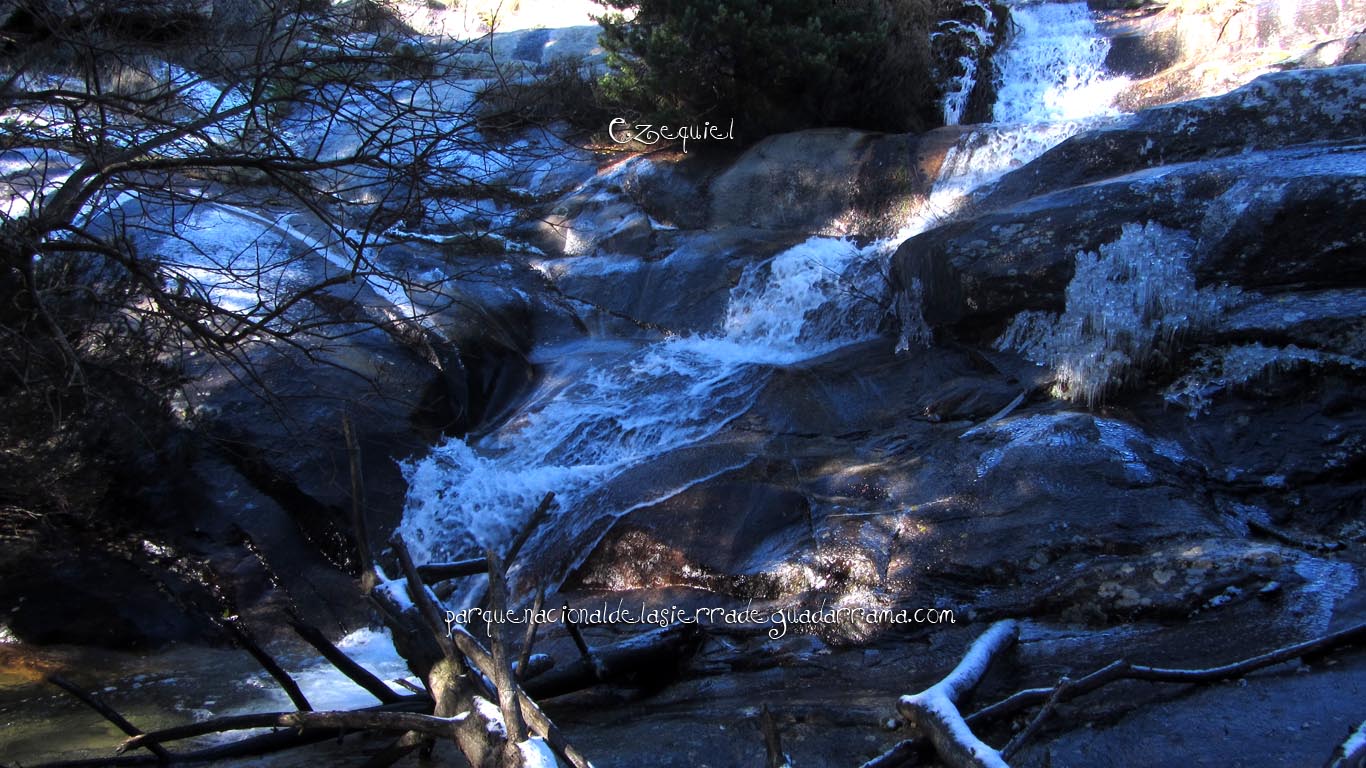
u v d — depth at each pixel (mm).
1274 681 4348
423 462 8320
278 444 7832
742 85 12438
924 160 10977
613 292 11047
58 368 5773
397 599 4723
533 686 4988
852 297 9859
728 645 5801
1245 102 8883
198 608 6863
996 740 4211
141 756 4590
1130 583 5402
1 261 5078
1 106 5168
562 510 7547
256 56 5422
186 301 5609
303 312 8812
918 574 5938
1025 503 6180
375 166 5762
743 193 11734
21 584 6828
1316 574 5273
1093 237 7883
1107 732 4129
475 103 6285
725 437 7969
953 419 7582
